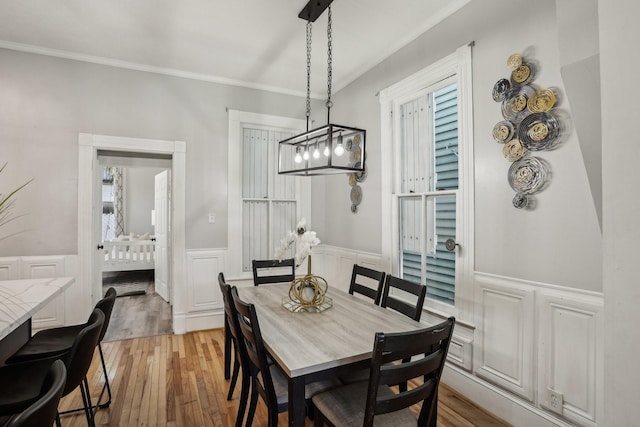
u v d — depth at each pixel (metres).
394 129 3.22
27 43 3.09
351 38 3.02
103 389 2.26
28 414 0.78
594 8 1.38
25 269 3.12
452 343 2.53
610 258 1.03
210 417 2.15
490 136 2.26
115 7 2.56
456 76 2.54
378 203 3.39
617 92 1.02
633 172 0.98
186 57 3.39
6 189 3.08
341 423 1.45
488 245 2.28
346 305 2.22
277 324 1.84
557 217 1.89
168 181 4.67
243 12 2.63
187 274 3.73
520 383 2.06
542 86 1.97
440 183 2.74
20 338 2.18
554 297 1.90
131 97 3.51
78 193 3.29
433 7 2.57
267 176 4.23
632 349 0.98
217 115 3.89
